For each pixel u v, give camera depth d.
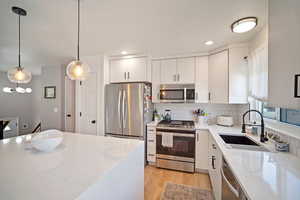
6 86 4.94
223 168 1.27
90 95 2.94
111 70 3.03
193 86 2.64
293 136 1.22
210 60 2.55
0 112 4.79
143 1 1.26
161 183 2.13
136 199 1.34
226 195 1.15
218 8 1.35
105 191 0.84
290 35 0.86
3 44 2.29
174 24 1.66
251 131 1.90
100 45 2.32
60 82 3.84
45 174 0.83
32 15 1.47
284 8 0.92
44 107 4.03
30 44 2.29
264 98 1.66
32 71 4.74
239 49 2.15
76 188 0.69
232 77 2.19
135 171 1.32
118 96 2.74
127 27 1.73
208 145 2.32
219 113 2.85
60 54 2.84
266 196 0.68
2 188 0.69
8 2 1.27
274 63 1.02
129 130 2.67
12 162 1.00
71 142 1.50
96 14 1.46
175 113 3.14
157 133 2.58
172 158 2.51
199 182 2.14
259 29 1.74
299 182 0.80
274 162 1.06
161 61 2.87
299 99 0.80
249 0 1.24
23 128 5.42
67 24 1.67
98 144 1.43
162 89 2.81
